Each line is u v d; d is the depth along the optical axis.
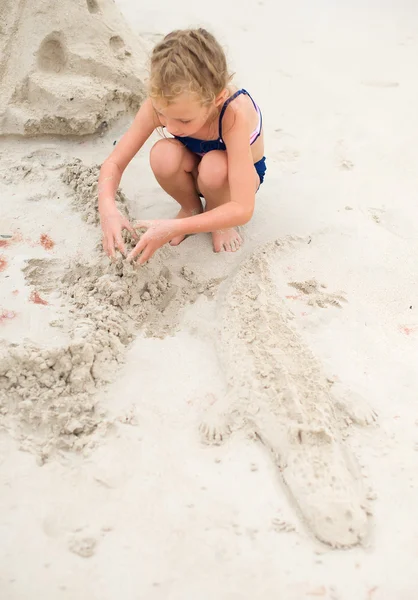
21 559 1.58
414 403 2.01
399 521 1.69
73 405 1.93
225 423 1.90
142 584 1.54
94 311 2.19
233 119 2.21
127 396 2.00
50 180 2.85
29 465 1.79
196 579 1.55
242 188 2.25
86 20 3.15
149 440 1.87
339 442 1.86
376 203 2.92
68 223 2.61
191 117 2.04
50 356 2.00
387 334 2.27
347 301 2.39
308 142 3.36
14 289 2.30
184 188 2.56
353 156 3.26
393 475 1.79
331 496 1.69
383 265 2.57
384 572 1.58
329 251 2.63
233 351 2.09
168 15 4.71
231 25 4.66
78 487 1.74
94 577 1.55
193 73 1.96
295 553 1.61
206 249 2.59
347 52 4.36
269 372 1.98
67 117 3.08
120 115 3.30
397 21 4.88
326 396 1.96
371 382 2.07
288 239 2.65
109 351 2.10
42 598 1.50
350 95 3.82
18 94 3.10
